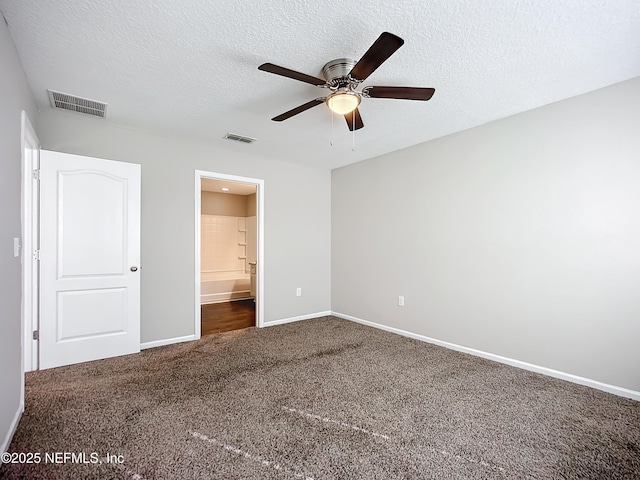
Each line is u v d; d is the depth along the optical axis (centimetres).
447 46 184
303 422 191
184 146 354
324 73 211
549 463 158
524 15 159
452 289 328
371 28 170
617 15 158
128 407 206
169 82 228
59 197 272
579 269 245
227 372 265
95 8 154
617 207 228
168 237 343
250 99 255
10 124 173
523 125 275
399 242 383
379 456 162
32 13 157
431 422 192
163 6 153
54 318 269
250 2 151
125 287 303
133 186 307
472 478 147
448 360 295
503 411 205
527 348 273
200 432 180
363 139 348
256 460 158
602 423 192
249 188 616
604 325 233
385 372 267
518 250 279
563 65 204
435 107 265
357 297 441
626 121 223
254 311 512
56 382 241
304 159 429
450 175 330
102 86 233
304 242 458
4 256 161
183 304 352
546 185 262
